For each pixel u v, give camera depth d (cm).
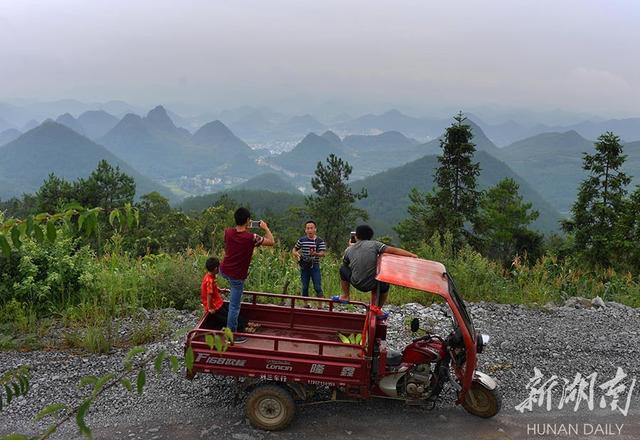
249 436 644
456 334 700
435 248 1451
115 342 890
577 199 4119
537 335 1012
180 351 851
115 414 679
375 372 687
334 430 665
